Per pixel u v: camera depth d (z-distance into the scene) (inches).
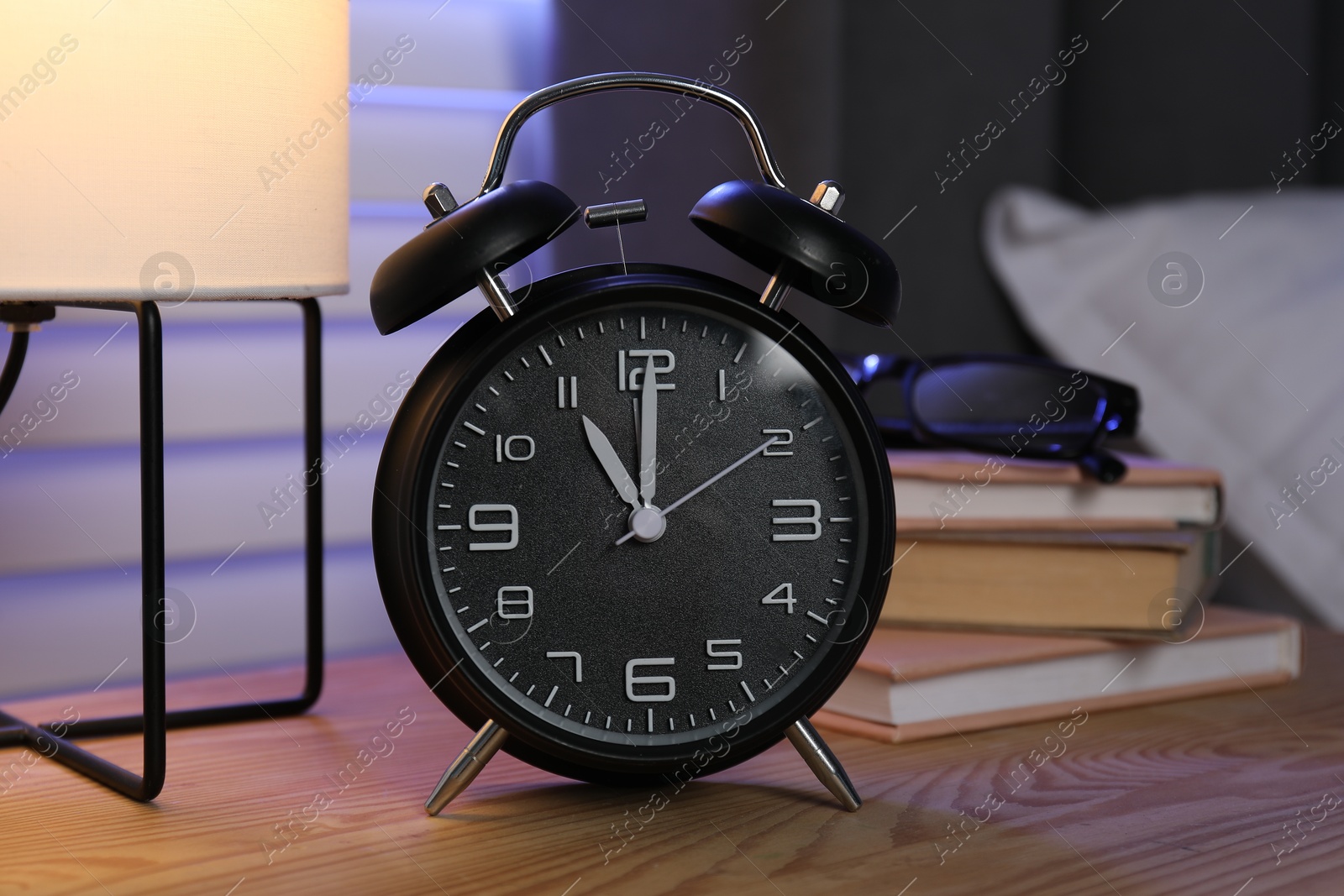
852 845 22.8
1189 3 39.0
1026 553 26.8
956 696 26.0
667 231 33.1
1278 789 24.2
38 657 30.1
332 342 31.8
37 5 22.8
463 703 23.5
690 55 33.2
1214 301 34.0
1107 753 25.3
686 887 21.9
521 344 23.4
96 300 24.2
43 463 30.0
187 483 30.8
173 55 23.4
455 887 21.8
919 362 29.5
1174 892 21.8
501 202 22.7
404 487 23.1
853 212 35.3
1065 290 35.7
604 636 23.5
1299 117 39.9
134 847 22.7
